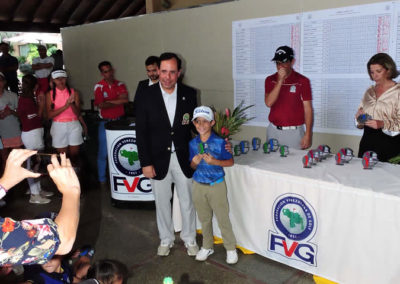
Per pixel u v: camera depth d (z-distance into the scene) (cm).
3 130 453
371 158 273
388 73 311
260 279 279
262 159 307
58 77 440
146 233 364
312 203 256
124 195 421
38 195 454
